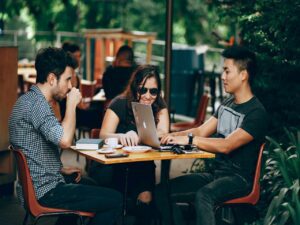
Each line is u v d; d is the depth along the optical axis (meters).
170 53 6.29
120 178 5.63
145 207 5.55
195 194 5.23
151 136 5.20
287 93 6.48
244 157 5.35
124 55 8.87
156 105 5.80
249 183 5.30
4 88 7.05
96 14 19.19
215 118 5.82
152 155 4.94
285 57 6.43
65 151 10.03
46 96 4.95
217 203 5.20
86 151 5.11
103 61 13.95
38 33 18.66
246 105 5.41
